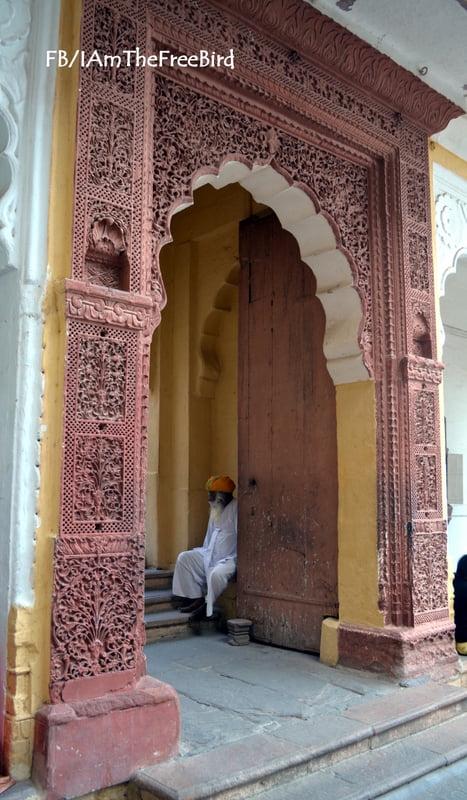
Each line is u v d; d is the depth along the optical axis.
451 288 6.48
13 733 2.27
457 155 4.57
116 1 2.77
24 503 2.40
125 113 2.74
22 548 2.38
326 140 3.66
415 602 3.67
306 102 3.50
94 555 2.46
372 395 3.81
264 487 4.48
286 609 4.24
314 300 4.29
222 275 5.31
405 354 3.82
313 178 3.62
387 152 3.96
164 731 2.51
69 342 2.47
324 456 4.12
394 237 3.92
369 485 3.78
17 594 2.36
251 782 2.40
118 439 2.57
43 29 2.59
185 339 5.48
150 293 2.75
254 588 4.46
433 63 3.97
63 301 2.47
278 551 4.33
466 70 4.04
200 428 5.43
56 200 2.55
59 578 2.37
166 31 2.94
